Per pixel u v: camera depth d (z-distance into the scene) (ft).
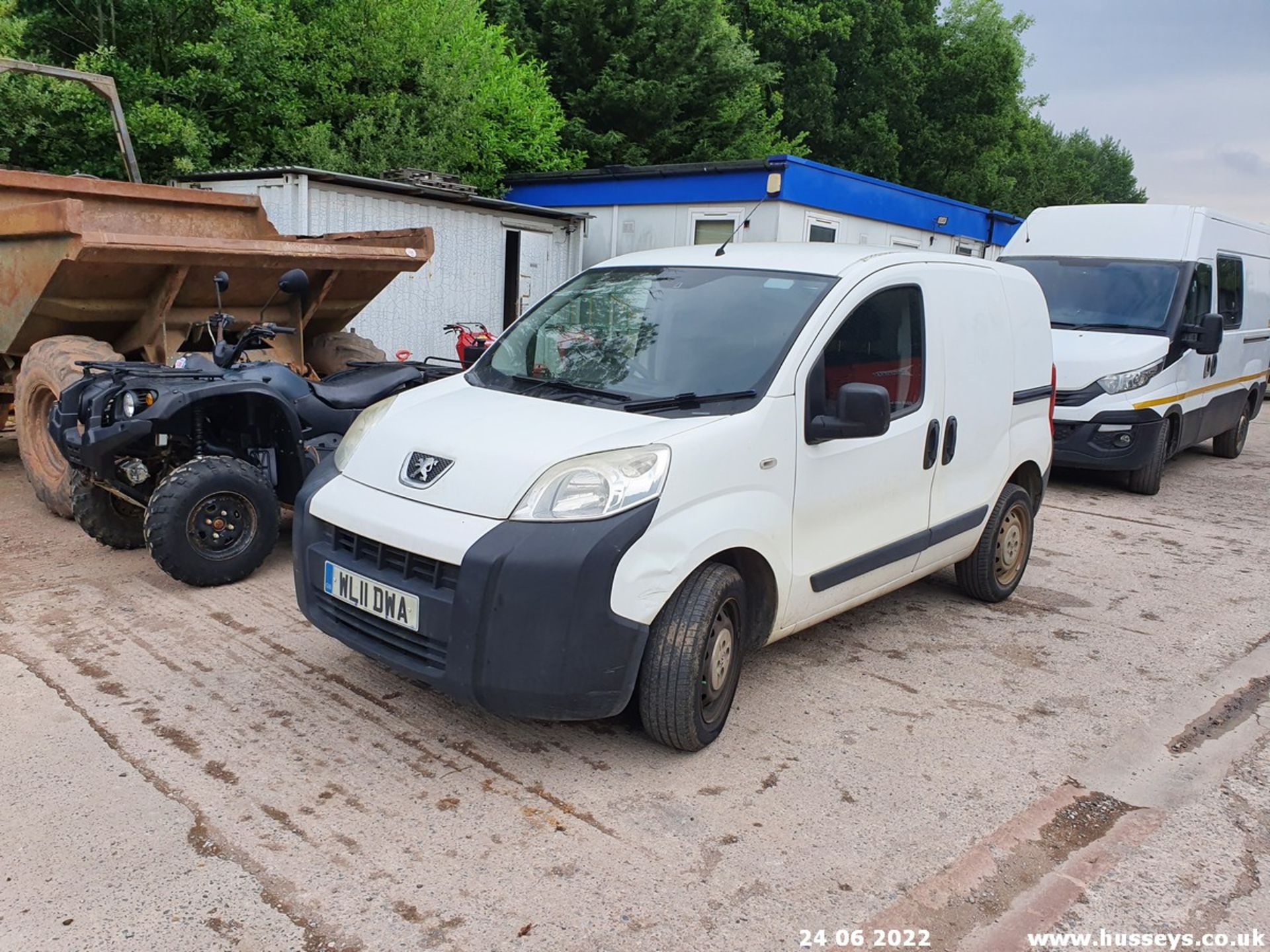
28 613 15.67
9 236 19.94
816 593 13.48
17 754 11.48
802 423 12.79
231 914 9.00
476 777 11.53
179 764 11.46
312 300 23.56
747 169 39.52
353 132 46.37
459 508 11.14
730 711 13.52
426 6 48.44
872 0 88.38
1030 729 13.70
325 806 10.78
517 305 42.39
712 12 61.82
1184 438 31.37
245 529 17.28
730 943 8.96
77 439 16.69
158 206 24.49
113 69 40.01
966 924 9.44
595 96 59.11
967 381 16.29
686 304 14.15
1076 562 22.43
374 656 11.67
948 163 95.40
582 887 9.62
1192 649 17.16
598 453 11.18
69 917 8.86
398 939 8.77
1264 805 11.96
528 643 10.61
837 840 10.69
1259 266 36.73
